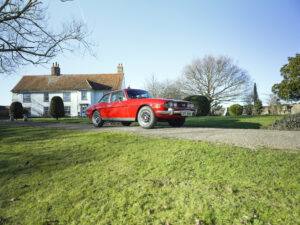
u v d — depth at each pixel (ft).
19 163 22.44
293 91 101.24
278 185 14.11
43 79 170.91
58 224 14.49
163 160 19.21
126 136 27.32
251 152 18.79
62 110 102.99
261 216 12.05
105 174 18.57
